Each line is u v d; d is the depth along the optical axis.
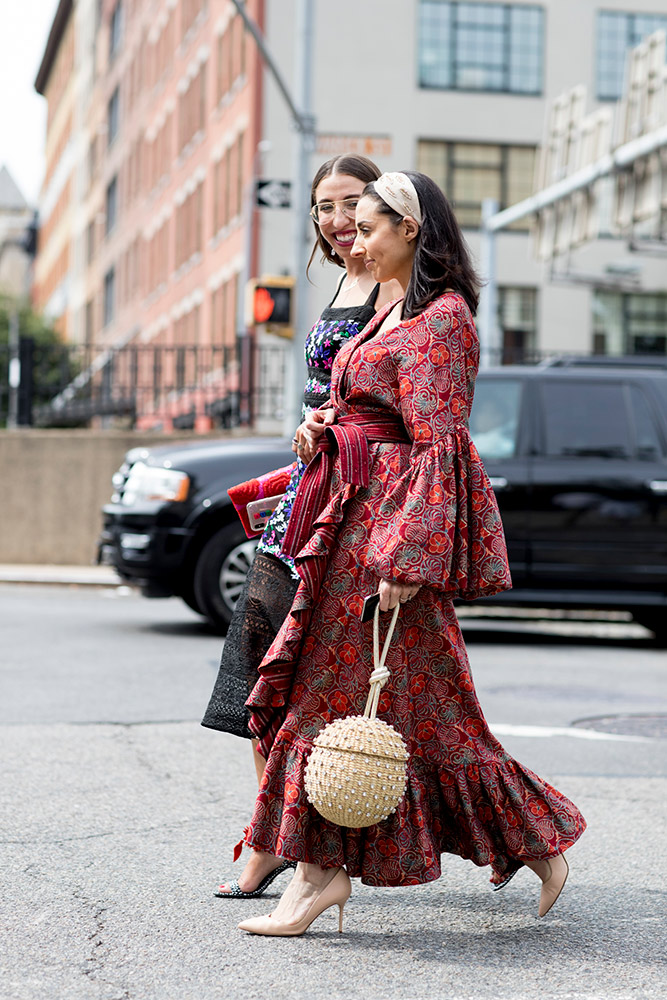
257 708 3.59
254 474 9.92
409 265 3.68
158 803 5.02
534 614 13.55
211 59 34.16
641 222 17.47
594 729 6.78
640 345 31.70
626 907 3.88
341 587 3.53
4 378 18.72
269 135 28.83
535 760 6.00
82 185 62.47
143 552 9.96
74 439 17.20
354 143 14.75
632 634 12.12
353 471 3.49
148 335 44.00
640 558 10.13
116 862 4.25
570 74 31.53
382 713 3.52
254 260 28.80
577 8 31.58
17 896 3.87
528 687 8.14
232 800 5.09
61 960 3.34
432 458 3.44
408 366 3.49
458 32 30.94
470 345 3.56
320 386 4.00
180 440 17.28
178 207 39.12
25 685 7.69
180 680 7.94
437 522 3.41
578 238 19.12
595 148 18.56
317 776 3.36
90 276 58.81
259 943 3.49
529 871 4.29
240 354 17.89
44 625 10.74
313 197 4.22
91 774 5.47
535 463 10.19
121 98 51.84
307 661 3.55
